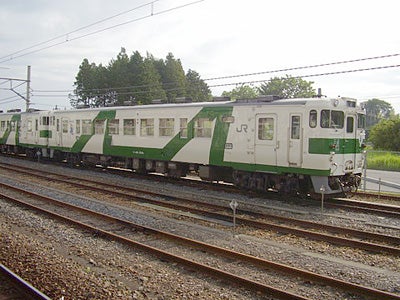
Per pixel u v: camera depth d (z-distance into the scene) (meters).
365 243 8.65
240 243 9.01
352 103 14.07
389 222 11.26
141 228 9.95
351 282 6.82
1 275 6.58
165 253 7.83
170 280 6.76
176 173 18.33
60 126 25.08
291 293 6.00
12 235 9.23
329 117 13.24
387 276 7.11
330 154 13.18
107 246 8.66
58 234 9.52
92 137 22.23
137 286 6.51
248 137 14.82
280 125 13.92
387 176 24.66
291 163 13.72
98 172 22.12
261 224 10.39
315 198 14.12
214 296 6.14
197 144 16.61
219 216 11.49
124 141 20.14
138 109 19.30
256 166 14.68
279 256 8.13
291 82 70.50
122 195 14.66
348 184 14.29
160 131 18.23
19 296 5.91
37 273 6.83
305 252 8.44
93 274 6.93
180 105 17.36
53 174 20.55
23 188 16.22
